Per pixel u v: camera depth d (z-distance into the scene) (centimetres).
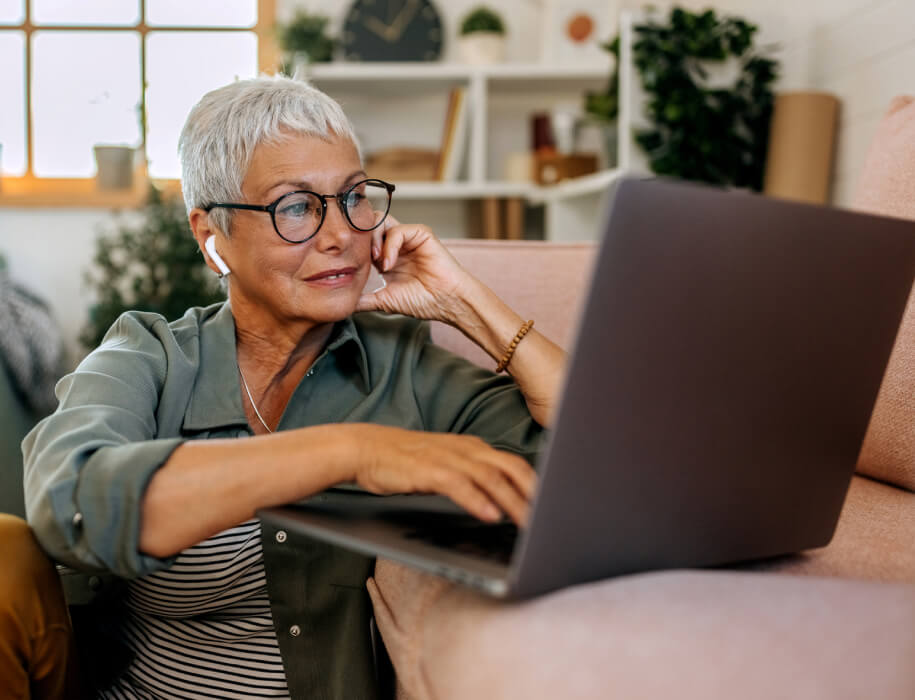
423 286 116
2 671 78
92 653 114
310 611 101
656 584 60
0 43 382
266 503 75
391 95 373
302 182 100
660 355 60
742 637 54
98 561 75
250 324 111
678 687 52
